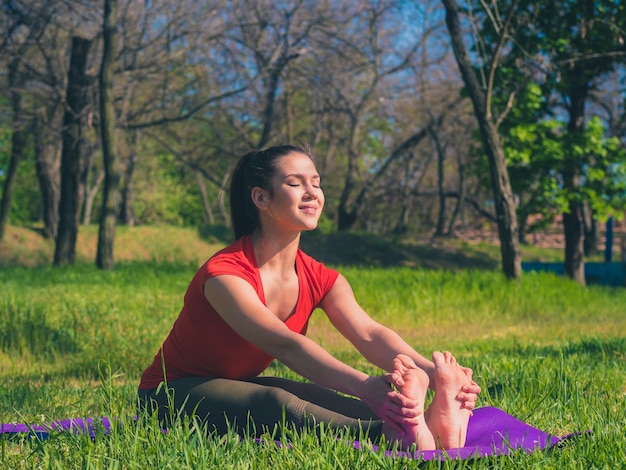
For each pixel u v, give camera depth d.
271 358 3.34
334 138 35.22
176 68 24.33
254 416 3.10
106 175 19.61
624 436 3.25
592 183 20.47
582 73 19.55
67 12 21.72
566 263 21.86
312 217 3.19
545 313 13.81
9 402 4.83
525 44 18.05
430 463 2.64
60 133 22.95
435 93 30.70
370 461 2.70
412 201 44.16
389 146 41.34
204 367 3.29
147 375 3.44
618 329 11.90
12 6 20.95
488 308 13.52
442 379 2.92
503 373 5.52
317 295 3.36
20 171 43.78
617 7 17.94
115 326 9.46
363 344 3.30
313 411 3.04
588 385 5.00
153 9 23.03
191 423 3.17
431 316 12.66
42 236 29.80
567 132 20.34
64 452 2.96
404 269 17.52
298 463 2.70
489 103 15.83
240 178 3.32
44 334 8.69
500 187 15.79
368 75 30.58
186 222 53.75
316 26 24.03
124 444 2.88
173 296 12.64
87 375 6.95
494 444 2.99
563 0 18.36
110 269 19.58
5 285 14.29
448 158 41.31
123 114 24.22
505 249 15.73
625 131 28.73
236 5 23.78
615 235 47.88
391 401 2.83
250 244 3.26
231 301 3.06
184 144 31.72
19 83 22.80
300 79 25.34
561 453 2.97
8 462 2.90
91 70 22.20
